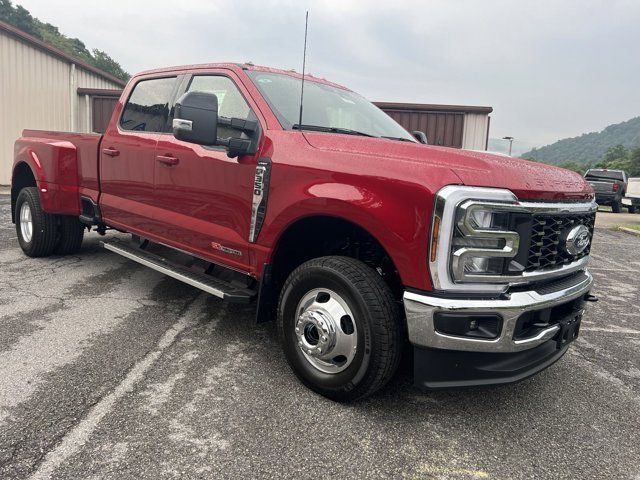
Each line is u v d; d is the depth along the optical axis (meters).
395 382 3.20
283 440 2.47
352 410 2.79
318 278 2.82
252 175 3.21
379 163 2.65
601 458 2.50
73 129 17.80
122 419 2.56
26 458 2.20
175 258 4.18
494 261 2.48
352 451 2.42
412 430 2.65
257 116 3.35
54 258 5.92
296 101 3.60
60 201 5.23
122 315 4.11
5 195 12.78
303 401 2.86
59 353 3.31
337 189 2.72
